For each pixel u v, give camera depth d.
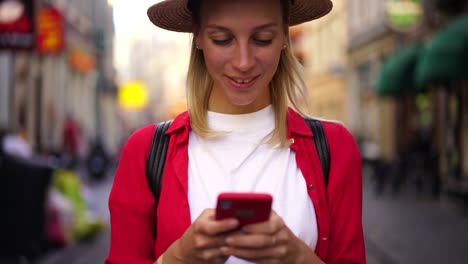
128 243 1.85
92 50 30.83
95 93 32.28
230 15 1.68
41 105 19.66
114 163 30.28
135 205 1.86
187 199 1.79
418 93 17.78
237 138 1.86
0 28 8.28
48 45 15.31
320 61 35.28
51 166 7.02
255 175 1.81
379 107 24.22
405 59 17.69
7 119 13.77
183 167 1.83
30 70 18.09
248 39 1.71
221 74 1.75
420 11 16.25
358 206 1.88
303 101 1.98
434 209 12.73
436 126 16.12
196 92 1.91
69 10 25.09
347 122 29.25
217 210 1.45
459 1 13.48
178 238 1.78
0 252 6.89
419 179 15.15
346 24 29.48
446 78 11.48
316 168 1.86
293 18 2.03
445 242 8.88
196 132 1.87
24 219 6.90
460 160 13.84
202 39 1.78
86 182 19.50
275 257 1.52
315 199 1.82
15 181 6.85
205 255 1.52
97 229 9.34
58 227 8.12
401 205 13.55
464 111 13.73
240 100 1.76
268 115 1.90
